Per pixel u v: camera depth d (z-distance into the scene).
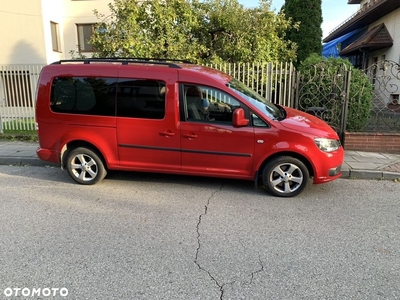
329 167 4.80
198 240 3.61
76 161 5.49
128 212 4.38
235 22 9.28
